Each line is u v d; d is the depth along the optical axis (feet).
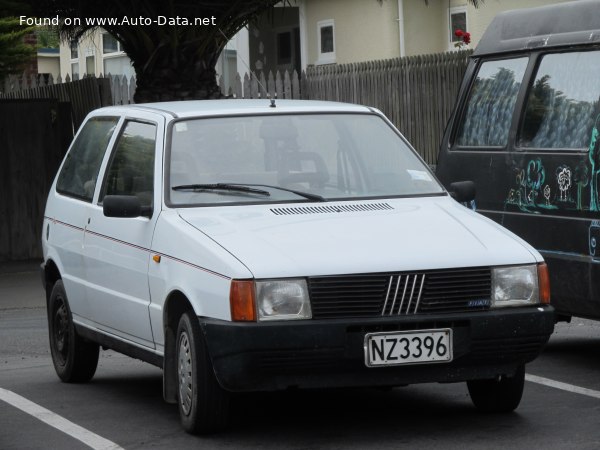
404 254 41.09
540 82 57.26
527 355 41.98
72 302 54.13
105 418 47.60
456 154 62.34
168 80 96.68
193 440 42.80
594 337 65.57
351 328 40.09
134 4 92.53
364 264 40.52
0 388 55.11
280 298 39.99
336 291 40.27
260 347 39.68
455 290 41.09
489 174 59.47
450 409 47.09
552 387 51.08
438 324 40.81
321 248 41.34
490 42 62.03
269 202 46.26
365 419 45.70
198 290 41.75
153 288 45.34
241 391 40.86
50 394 53.26
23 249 105.50
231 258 40.88
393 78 112.37
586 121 53.62
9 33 133.49
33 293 89.86
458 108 63.05
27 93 123.95
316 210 45.52
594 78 53.78
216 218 44.70
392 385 41.16
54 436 44.62
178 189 46.50
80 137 57.67
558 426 43.55
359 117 50.47
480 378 41.83
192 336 42.09
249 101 51.85
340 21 161.99
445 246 41.91
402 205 46.52
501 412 45.85
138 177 49.11
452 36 154.92
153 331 45.70
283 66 173.17
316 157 48.32
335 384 40.60
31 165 105.40
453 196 49.93
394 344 40.29
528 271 42.09
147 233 46.26
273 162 47.85
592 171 52.42
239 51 168.86
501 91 60.08
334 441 42.14
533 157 56.29
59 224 55.88
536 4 143.23
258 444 41.96
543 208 55.52
